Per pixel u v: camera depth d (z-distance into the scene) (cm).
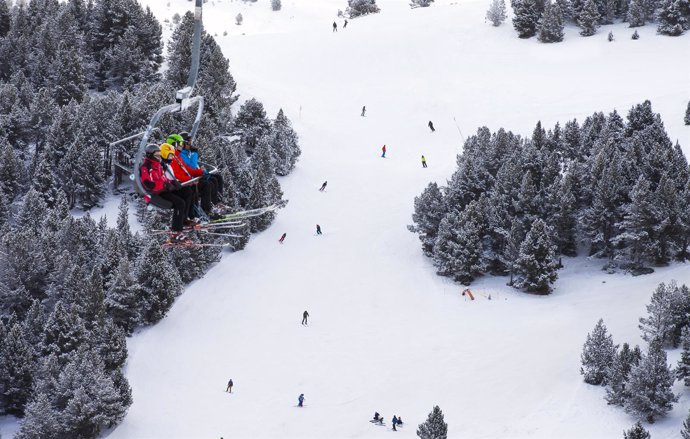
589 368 6025
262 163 9219
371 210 9094
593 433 5450
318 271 7944
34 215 7925
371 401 6159
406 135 10938
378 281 7794
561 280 7725
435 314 7244
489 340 6781
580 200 8219
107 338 6406
